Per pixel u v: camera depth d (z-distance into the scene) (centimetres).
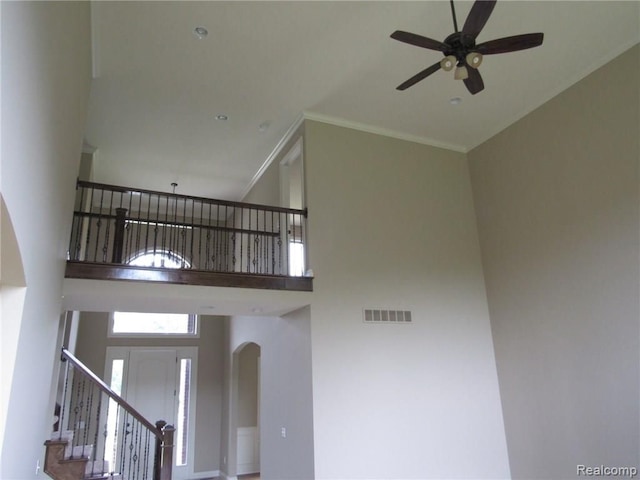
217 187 839
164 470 479
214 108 581
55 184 260
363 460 482
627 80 470
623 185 463
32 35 160
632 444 429
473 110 588
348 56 489
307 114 592
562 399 502
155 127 624
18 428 229
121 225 479
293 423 518
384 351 534
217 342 908
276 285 507
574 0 415
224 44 466
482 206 650
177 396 852
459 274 618
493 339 603
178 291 465
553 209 538
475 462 537
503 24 442
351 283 546
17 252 179
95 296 446
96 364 806
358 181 596
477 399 565
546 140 557
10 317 205
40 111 187
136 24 435
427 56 491
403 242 596
